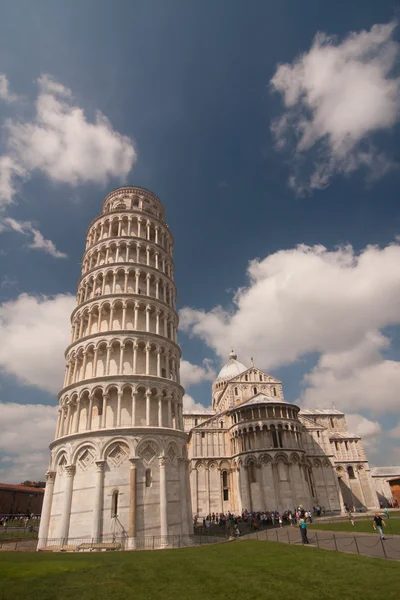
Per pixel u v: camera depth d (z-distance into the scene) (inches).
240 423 3061.0
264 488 2726.4
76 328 2078.0
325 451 3316.9
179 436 1809.8
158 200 2682.1
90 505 1501.0
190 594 676.7
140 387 1774.1
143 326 2016.5
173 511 1615.4
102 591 692.1
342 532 1615.4
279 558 1015.6
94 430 1608.0
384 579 735.7
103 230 2367.1
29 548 1541.6
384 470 4913.9
